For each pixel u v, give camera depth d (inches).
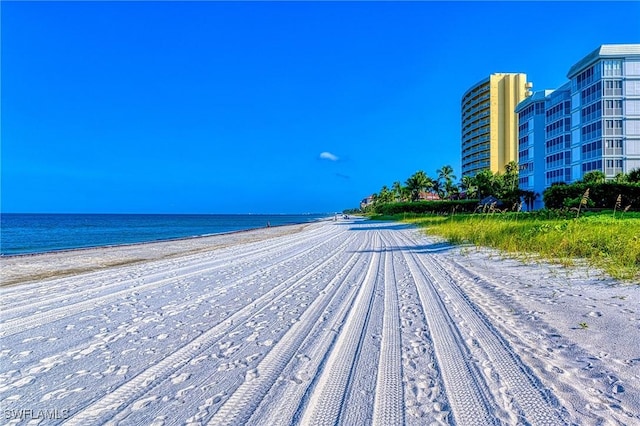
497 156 3735.2
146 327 215.5
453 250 535.8
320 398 124.4
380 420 109.7
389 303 252.2
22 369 157.5
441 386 129.8
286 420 111.3
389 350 165.8
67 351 178.4
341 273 393.7
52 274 457.7
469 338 177.2
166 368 154.3
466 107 4210.1
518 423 105.5
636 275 287.1
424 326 198.5
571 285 274.1
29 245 1073.5
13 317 245.9
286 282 350.6
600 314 201.9
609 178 1576.0
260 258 567.2
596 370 137.6
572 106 1838.1
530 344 166.7
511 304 235.3
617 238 394.6
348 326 204.4
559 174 1930.4
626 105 1610.5
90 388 137.8
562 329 183.6
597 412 110.0
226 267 472.4
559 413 110.1
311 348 172.2
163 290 329.1
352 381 136.3
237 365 155.0
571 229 476.1
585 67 1718.8
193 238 1254.3
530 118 2240.4
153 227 2559.1
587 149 1717.5
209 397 127.5
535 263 379.6
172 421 112.8
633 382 127.5
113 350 178.1
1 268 520.1
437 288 295.6
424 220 1467.8
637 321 187.2
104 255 690.2
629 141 1601.9
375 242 779.4
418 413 112.9
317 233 1314.0
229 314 238.8
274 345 177.9
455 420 108.2
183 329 209.5
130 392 133.3
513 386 127.9
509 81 3730.3
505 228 595.8
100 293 322.7
